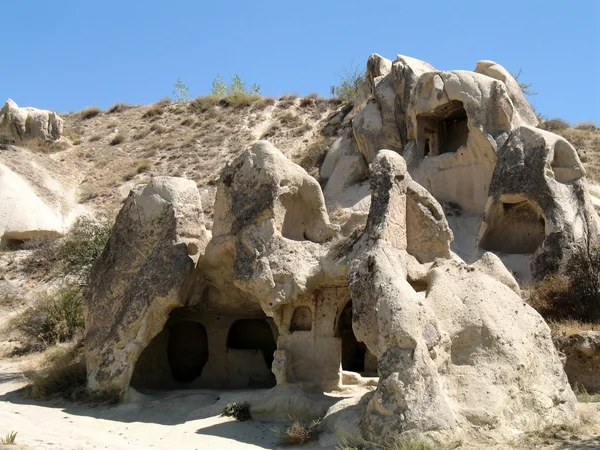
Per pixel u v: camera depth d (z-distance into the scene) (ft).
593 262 51.37
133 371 47.62
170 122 128.77
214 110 129.29
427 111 71.77
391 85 81.05
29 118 120.98
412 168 71.87
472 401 32.37
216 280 47.70
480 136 65.98
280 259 41.34
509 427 31.94
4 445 31.04
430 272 37.68
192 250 46.83
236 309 49.67
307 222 43.91
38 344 68.18
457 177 68.13
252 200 43.06
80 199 107.45
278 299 40.88
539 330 36.19
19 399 48.55
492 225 60.29
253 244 42.09
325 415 36.45
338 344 42.09
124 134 126.00
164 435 37.29
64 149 121.19
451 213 66.85
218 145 117.70
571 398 34.68
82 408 44.75
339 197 78.18
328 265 41.50
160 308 45.83
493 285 36.91
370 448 31.01
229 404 40.42
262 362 50.31
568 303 50.08
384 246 36.35
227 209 44.62
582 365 44.19
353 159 80.69
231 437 36.32
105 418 41.93
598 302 49.78
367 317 34.35
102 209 104.58
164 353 51.08
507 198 59.16
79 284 74.74
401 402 31.12
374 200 38.45
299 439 33.86
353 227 45.93
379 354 33.01
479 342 34.30
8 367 60.85
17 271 87.15
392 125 78.43
